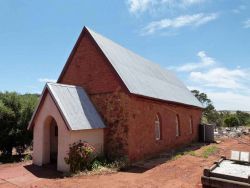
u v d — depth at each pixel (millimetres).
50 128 17672
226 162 13273
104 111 17375
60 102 15352
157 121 20547
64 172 14297
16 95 21688
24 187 11656
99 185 11641
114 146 16656
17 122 20656
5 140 20250
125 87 16375
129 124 16250
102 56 18000
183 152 21000
